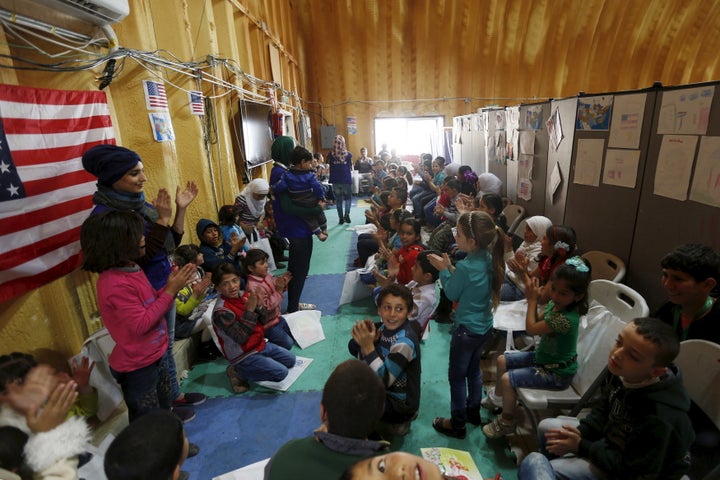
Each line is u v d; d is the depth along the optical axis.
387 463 0.70
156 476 0.90
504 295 2.98
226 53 4.49
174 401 2.37
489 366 2.70
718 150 1.81
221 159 4.17
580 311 1.82
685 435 1.18
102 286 1.51
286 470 0.97
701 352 1.44
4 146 1.50
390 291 1.91
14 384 1.11
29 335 1.71
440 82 10.85
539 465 1.38
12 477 0.98
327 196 8.34
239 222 4.16
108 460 0.90
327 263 4.95
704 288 1.54
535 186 3.84
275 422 2.25
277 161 3.62
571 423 1.62
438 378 2.59
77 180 1.89
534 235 3.06
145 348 1.64
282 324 3.04
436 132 11.16
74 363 1.80
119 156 1.65
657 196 2.22
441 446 2.03
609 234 2.66
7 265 1.52
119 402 1.96
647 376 1.19
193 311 2.83
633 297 1.91
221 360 2.90
